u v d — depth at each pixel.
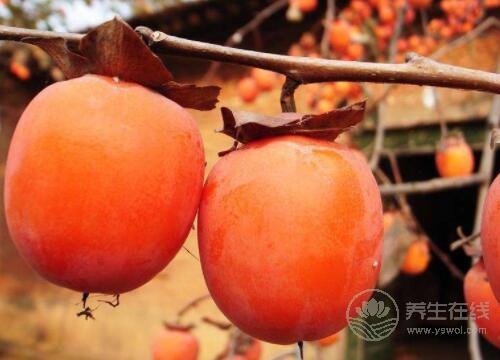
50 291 1.19
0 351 1.18
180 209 0.19
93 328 1.07
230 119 0.21
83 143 0.18
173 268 0.95
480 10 0.72
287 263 0.18
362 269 0.19
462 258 1.24
